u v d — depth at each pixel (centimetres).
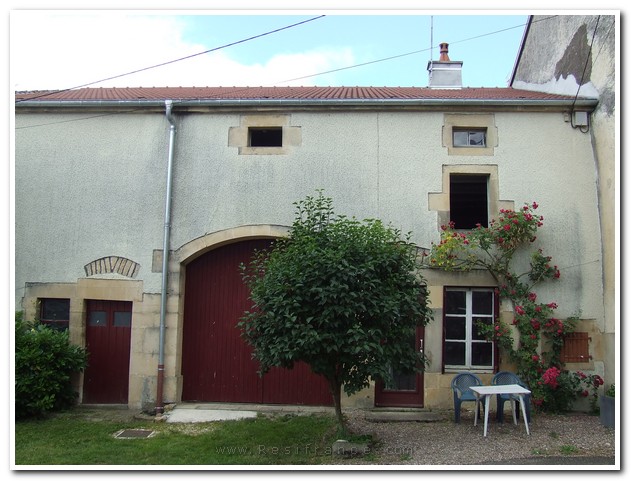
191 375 918
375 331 624
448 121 912
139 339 898
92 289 915
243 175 920
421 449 656
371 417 811
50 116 962
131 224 926
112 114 955
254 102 917
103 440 716
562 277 869
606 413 758
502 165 898
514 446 666
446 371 866
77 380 899
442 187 897
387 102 905
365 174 906
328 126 922
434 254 872
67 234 934
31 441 710
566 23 1005
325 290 622
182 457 646
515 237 855
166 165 934
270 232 902
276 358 620
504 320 858
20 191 948
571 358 852
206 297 934
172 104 923
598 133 884
